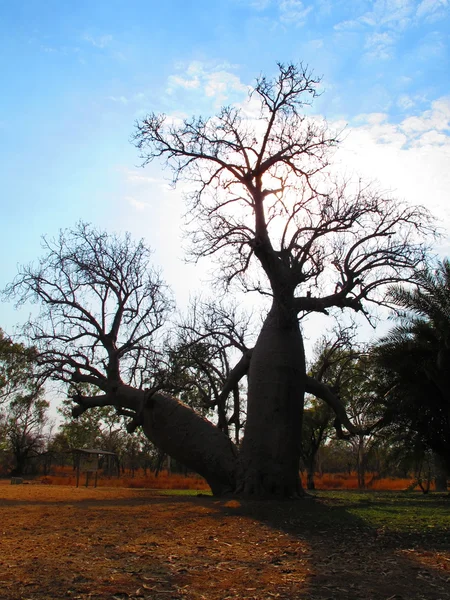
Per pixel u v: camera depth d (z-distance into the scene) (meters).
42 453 60.69
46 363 20.50
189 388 20.64
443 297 18.39
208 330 21.94
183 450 19.00
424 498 22.72
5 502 17.31
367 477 52.69
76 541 9.54
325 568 7.71
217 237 18.83
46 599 5.92
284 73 18.66
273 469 17.34
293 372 17.83
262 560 8.21
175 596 6.18
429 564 7.99
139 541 9.59
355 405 27.25
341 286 18.20
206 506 15.09
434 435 21.98
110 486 36.56
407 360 19.97
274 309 18.25
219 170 19.31
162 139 19.47
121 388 20.27
